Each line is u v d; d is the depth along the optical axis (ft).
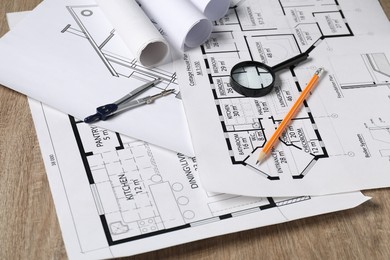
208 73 2.18
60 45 2.21
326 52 2.30
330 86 2.15
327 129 2.01
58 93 2.04
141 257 1.65
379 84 2.18
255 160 1.89
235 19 2.41
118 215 1.71
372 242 1.73
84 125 1.95
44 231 1.68
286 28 2.39
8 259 1.62
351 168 1.89
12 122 1.95
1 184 1.79
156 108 2.04
